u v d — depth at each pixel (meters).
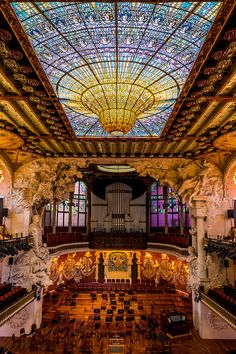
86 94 9.23
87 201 27.58
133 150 16.20
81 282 26.08
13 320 16.41
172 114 10.52
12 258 16.41
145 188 27.78
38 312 17.36
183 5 5.58
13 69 7.56
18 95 8.98
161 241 25.39
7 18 5.67
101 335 15.98
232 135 12.38
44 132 12.78
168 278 24.80
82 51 7.24
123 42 6.89
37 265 17.05
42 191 17.09
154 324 16.59
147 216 27.27
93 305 21.41
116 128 9.60
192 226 17.73
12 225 16.45
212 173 16.48
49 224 23.84
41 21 6.05
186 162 17.06
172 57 7.39
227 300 13.23
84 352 14.45
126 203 27.67
